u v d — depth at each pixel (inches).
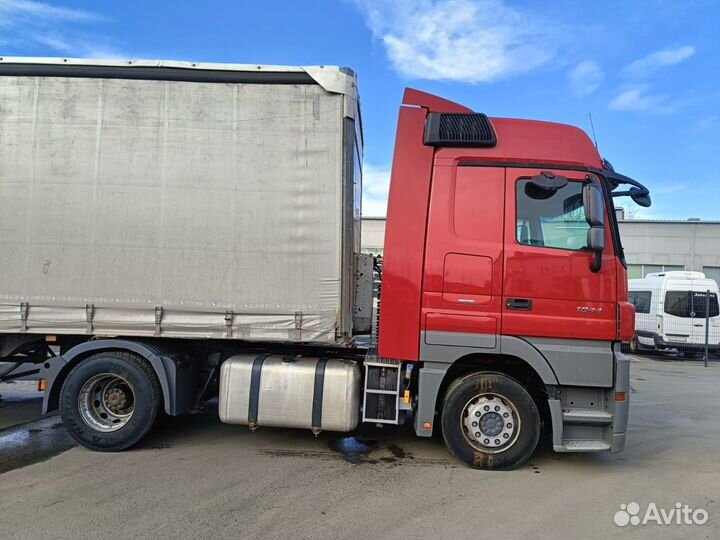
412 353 179.8
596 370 175.2
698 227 837.2
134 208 189.2
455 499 156.2
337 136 187.5
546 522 142.6
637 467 191.2
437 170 182.7
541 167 181.6
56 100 189.8
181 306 188.4
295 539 128.6
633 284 673.6
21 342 201.5
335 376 187.0
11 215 189.9
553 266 176.9
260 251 187.9
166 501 149.4
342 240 186.5
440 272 179.2
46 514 139.6
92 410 193.3
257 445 205.2
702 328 585.0
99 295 189.2
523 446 178.1
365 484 166.2
